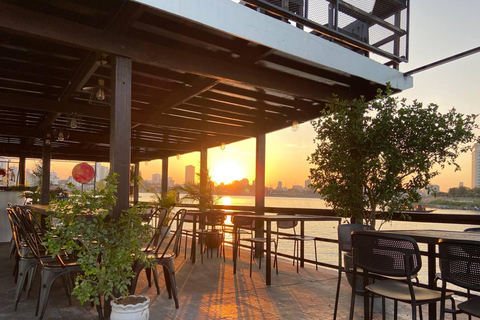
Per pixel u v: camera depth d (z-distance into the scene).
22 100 5.46
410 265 1.99
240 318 3.02
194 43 3.78
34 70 4.68
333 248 12.44
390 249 2.08
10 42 3.78
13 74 4.88
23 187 8.52
